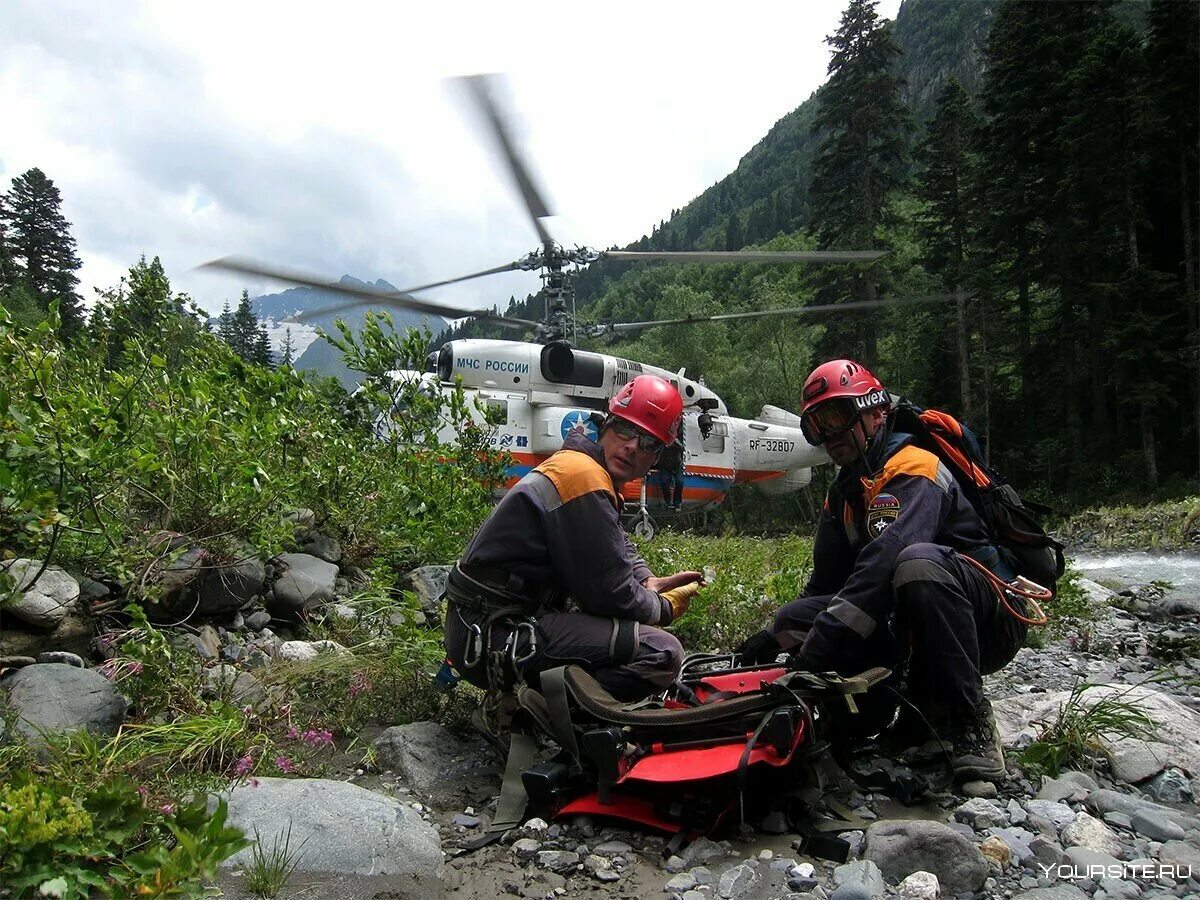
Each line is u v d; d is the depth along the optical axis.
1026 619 2.81
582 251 11.02
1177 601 6.16
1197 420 31.22
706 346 45.34
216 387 4.70
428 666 3.52
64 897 1.72
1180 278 35.81
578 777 2.59
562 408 11.55
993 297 36.62
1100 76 33.62
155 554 3.65
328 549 4.97
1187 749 2.93
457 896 2.06
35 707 2.59
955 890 2.07
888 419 2.96
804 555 7.68
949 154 38.94
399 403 5.85
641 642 2.81
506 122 5.12
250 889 1.99
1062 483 33.59
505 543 2.82
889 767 2.73
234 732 2.74
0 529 2.91
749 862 2.15
